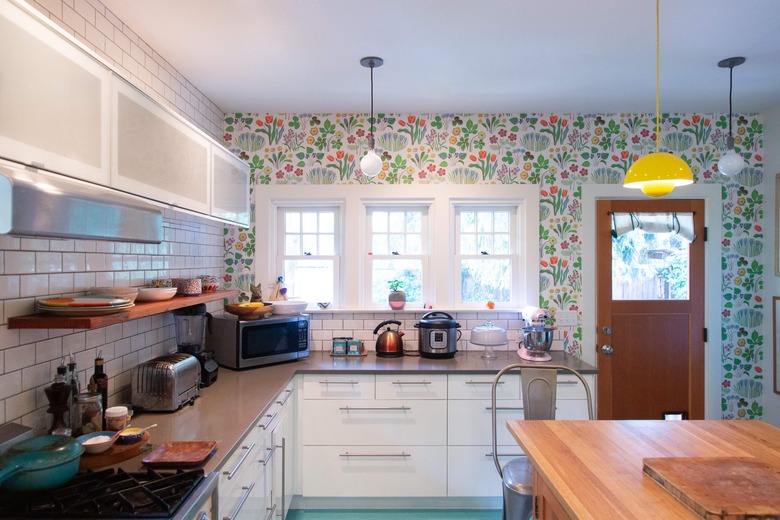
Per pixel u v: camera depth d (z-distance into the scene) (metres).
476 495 2.76
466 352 3.28
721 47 2.31
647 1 1.90
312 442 2.74
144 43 2.24
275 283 3.35
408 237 3.43
